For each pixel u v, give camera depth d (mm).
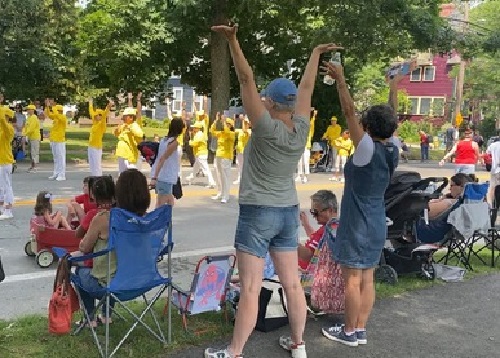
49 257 7188
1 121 9719
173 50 24359
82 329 4785
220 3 21688
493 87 42344
